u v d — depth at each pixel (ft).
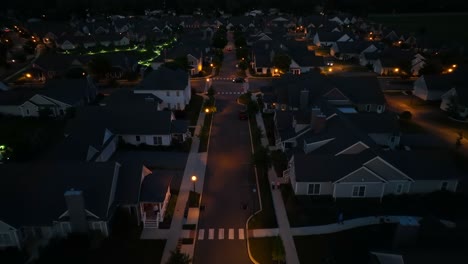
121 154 167.63
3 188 114.52
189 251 107.14
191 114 217.36
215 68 321.11
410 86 276.21
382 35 479.41
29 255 105.29
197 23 561.43
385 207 127.75
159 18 614.75
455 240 92.43
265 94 230.68
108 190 113.39
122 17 636.89
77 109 182.09
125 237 112.68
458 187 138.51
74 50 419.54
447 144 176.76
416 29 515.50
